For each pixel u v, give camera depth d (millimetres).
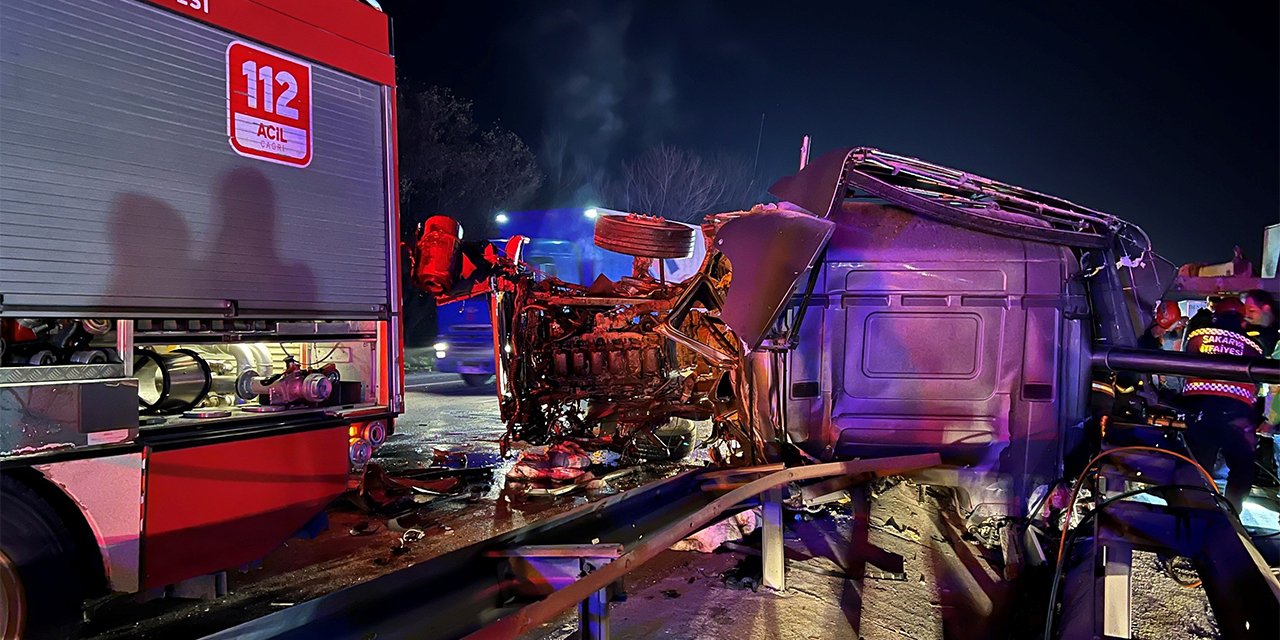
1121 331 5609
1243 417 5648
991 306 4918
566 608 2445
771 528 4492
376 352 4570
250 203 3811
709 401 6035
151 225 3395
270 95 3912
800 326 5012
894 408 4984
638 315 7367
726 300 4766
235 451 3758
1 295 2912
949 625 4109
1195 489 3545
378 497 6000
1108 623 3055
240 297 3750
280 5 3955
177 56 3512
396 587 2350
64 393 3098
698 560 5031
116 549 3299
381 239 4539
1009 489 4902
